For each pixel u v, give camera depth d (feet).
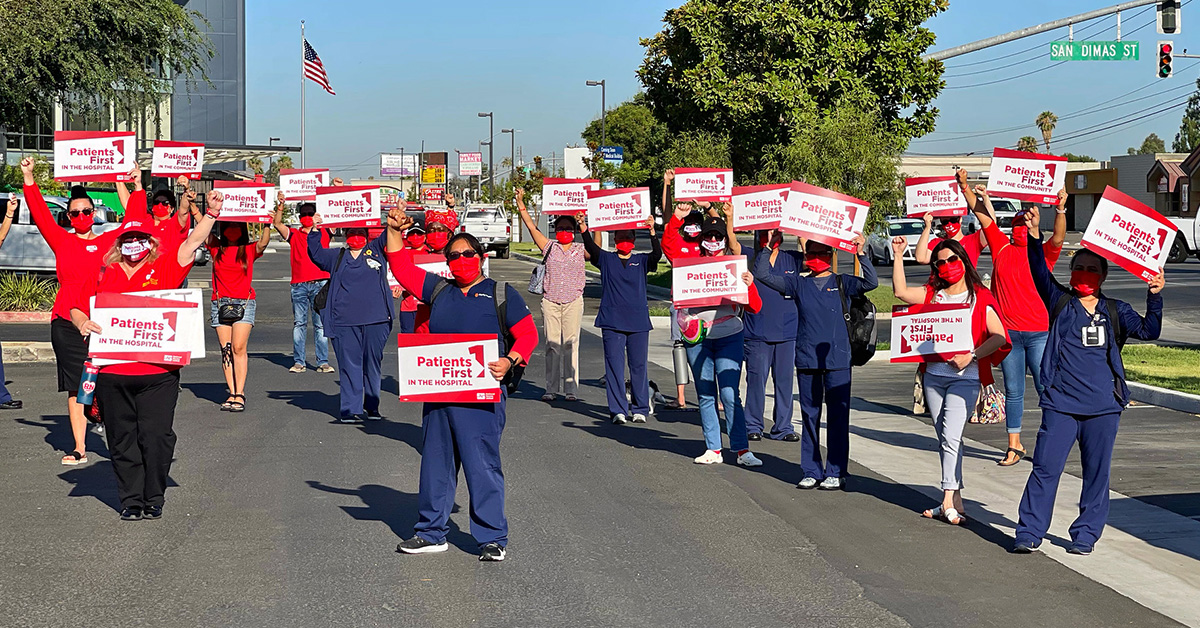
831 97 89.81
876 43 90.43
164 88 114.42
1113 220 24.36
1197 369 50.85
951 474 26.86
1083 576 22.74
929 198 37.32
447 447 23.48
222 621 19.45
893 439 37.73
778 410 37.93
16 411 40.63
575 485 30.40
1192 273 114.73
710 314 33.01
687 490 29.99
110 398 25.93
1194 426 39.24
